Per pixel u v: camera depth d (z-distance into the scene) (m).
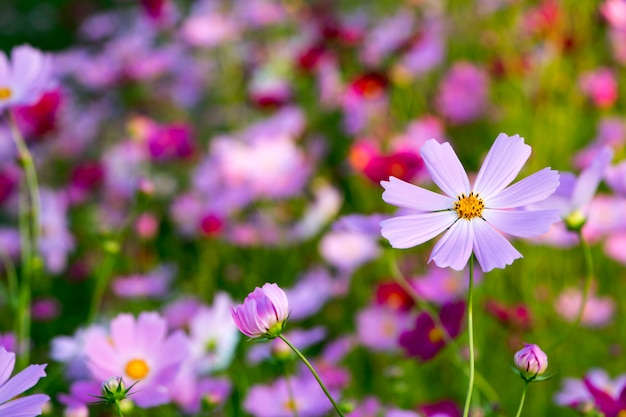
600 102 1.62
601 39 1.85
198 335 1.02
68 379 1.08
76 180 1.73
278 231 1.59
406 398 1.11
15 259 1.57
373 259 1.44
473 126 1.78
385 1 2.32
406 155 1.13
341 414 0.77
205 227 1.47
